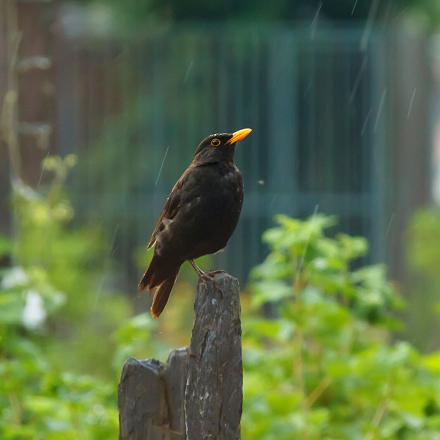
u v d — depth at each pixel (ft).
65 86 68.08
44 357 35.32
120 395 22.25
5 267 41.16
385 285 33.22
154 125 69.92
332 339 32.68
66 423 30.19
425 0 86.63
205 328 22.06
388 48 69.31
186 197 26.81
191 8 82.53
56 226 47.24
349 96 69.82
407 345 30.83
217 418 21.93
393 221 68.80
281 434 30.25
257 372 32.63
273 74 70.18
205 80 70.44
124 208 69.00
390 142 69.41
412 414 31.04
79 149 68.54
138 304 66.54
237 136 27.17
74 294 47.65
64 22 68.49
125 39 69.51
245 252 69.82
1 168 44.09
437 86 91.86
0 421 30.76
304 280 33.32
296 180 70.13
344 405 33.32
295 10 82.94
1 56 44.52
